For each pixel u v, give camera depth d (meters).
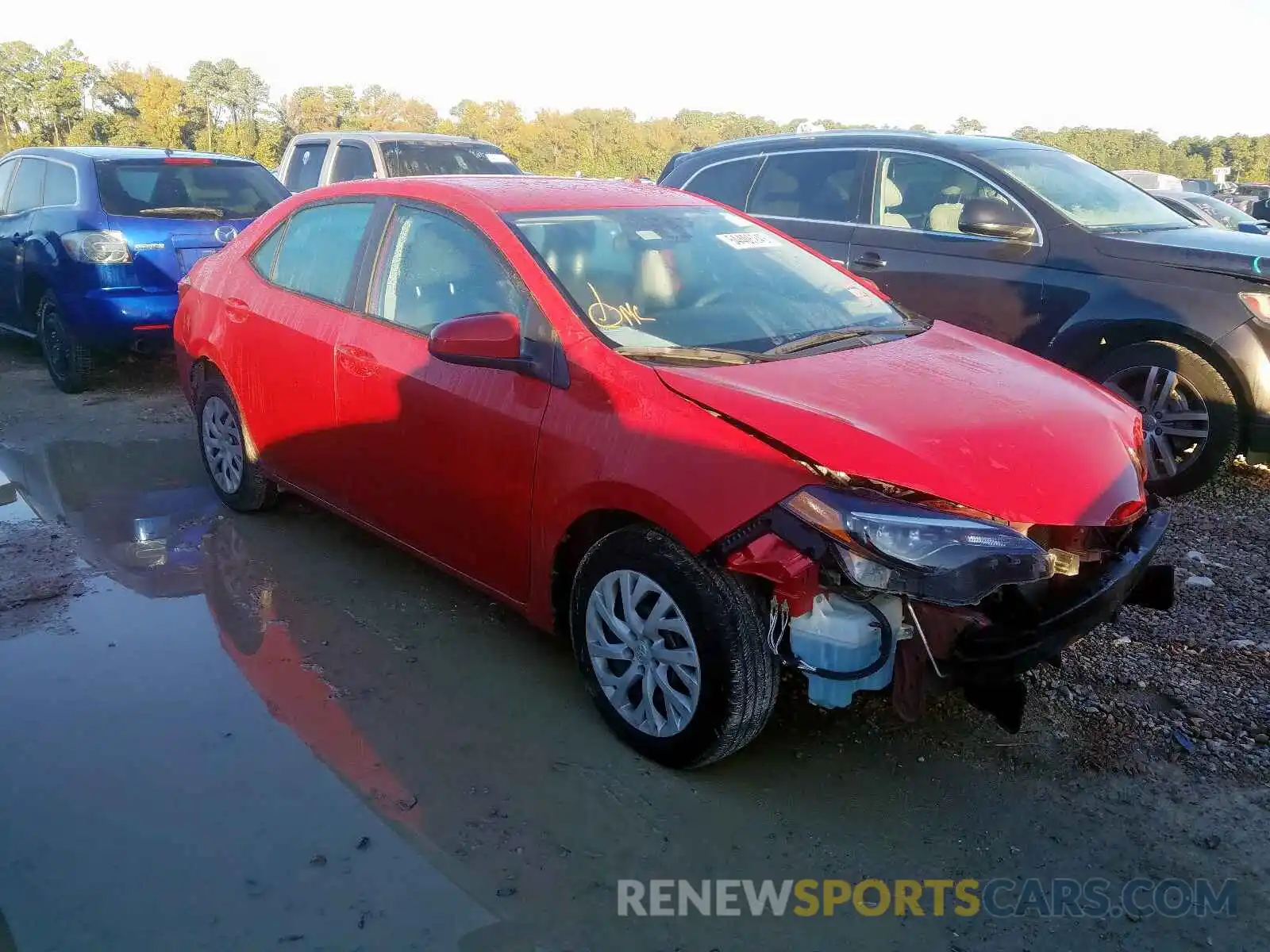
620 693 3.26
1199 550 4.95
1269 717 3.49
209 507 5.36
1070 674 3.75
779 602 2.81
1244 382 5.41
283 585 4.41
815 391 3.13
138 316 7.46
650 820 2.95
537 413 3.36
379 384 3.96
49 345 7.93
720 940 2.54
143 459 6.22
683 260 3.93
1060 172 6.47
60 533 4.97
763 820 2.97
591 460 3.16
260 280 4.79
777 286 4.03
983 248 6.21
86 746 3.22
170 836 2.82
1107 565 3.10
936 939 2.56
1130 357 5.73
